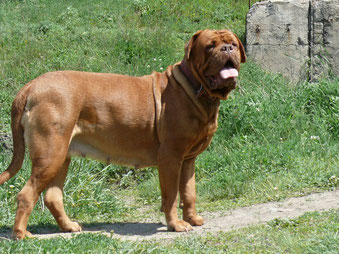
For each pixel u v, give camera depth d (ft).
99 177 33.01
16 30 56.03
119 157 21.91
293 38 47.91
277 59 48.42
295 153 31.19
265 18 48.52
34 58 50.44
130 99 21.33
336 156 30.12
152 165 22.38
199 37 20.83
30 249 16.80
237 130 36.37
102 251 16.61
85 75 21.17
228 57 19.90
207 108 21.25
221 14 61.57
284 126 36.58
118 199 28.71
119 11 62.64
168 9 63.00
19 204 19.65
